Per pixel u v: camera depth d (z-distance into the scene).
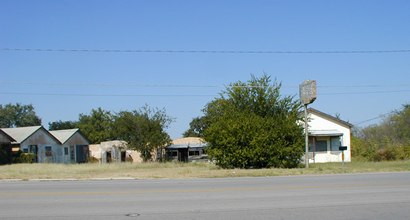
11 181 21.94
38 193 15.79
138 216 10.94
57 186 18.58
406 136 62.09
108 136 89.75
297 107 34.91
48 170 29.59
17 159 49.44
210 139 32.66
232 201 13.33
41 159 55.47
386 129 67.25
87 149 65.31
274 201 13.26
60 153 59.12
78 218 10.77
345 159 46.44
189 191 16.05
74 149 62.22
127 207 12.37
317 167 30.86
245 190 16.23
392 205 12.37
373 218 10.50
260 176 24.12
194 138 69.00
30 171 28.64
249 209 11.82
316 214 11.02
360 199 13.58
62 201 13.68
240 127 31.70
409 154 43.16
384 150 44.03
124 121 53.78
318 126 46.66
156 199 13.93
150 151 55.16
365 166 31.44
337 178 21.52
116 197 14.53
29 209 12.16
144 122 53.72
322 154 46.31
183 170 28.97
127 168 32.78
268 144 31.59
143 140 53.41
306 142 31.05
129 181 21.31
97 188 17.50
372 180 20.06
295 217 10.63
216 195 14.80
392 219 10.38
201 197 14.31
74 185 19.03
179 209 11.91
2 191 16.56
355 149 48.53
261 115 34.78
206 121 56.56
